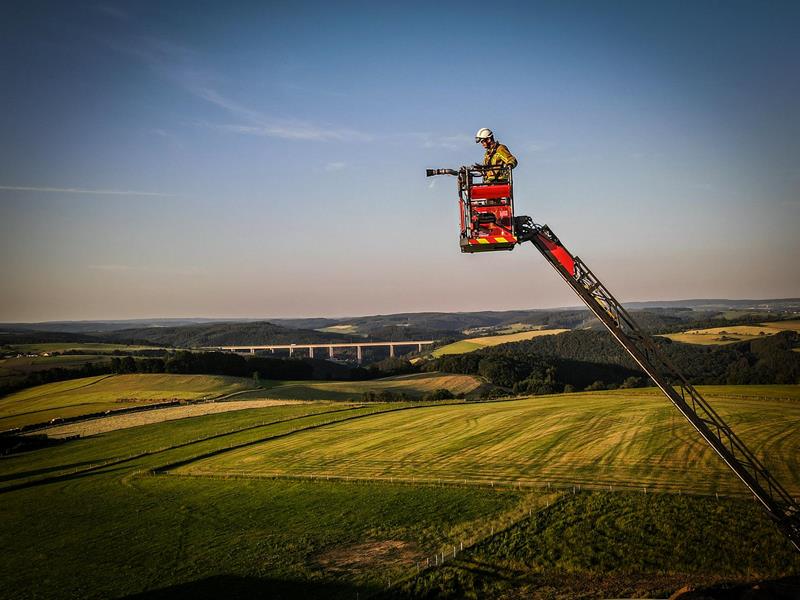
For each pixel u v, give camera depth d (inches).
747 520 1169.4
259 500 1637.6
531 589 957.8
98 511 1647.4
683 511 1243.8
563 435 2150.6
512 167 533.6
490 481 1654.8
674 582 934.4
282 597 1013.8
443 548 1173.7
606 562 1033.5
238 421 2999.5
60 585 1135.0
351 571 1101.1
